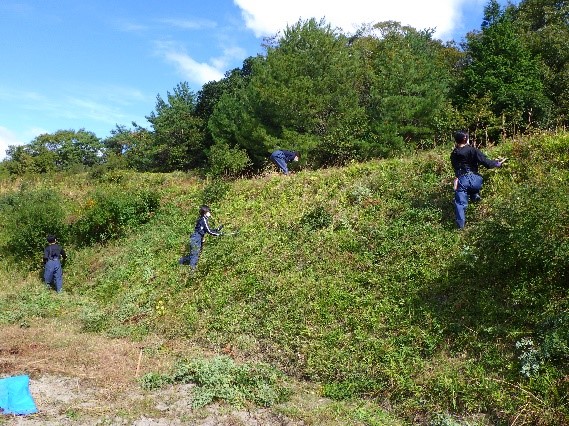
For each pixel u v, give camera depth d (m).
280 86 24.84
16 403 6.27
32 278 14.16
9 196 21.70
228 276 10.46
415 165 11.43
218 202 14.84
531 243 6.53
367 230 9.79
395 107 23.25
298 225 11.20
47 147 55.72
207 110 40.97
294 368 7.30
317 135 24.23
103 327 9.91
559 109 22.22
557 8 31.39
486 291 6.96
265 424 5.97
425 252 8.42
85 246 15.64
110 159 44.72
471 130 21.61
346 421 5.88
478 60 26.06
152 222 15.68
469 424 5.43
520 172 9.20
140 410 6.29
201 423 6.01
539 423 5.12
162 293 11.03
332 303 8.16
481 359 6.16
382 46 34.91
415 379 6.24
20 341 8.71
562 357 5.59
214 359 7.54
